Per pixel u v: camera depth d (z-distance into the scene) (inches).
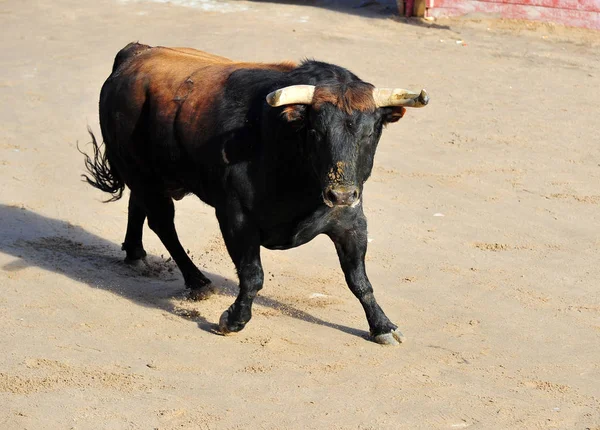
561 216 1152.2
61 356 753.6
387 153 1375.5
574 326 845.8
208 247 1043.3
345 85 704.4
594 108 1592.0
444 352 783.7
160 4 2225.6
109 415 661.9
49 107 1546.5
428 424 658.2
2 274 921.5
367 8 2214.6
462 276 966.4
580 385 727.1
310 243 1063.6
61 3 2233.0
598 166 1336.1
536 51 1914.4
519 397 703.1
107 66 1770.4
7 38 1936.5
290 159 737.0
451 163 1338.6
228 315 801.6
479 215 1153.4
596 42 1984.5
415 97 703.7
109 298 885.2
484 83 1710.1
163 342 791.7
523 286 942.4
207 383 716.0
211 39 1902.1
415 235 1085.8
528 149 1397.6
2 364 735.1
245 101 781.3
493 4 2094.0
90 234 1070.4
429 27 2070.6
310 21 2079.2
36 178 1239.5
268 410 673.6
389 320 814.5
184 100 832.9
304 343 796.0
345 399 693.3
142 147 886.4
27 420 652.7
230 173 775.1
